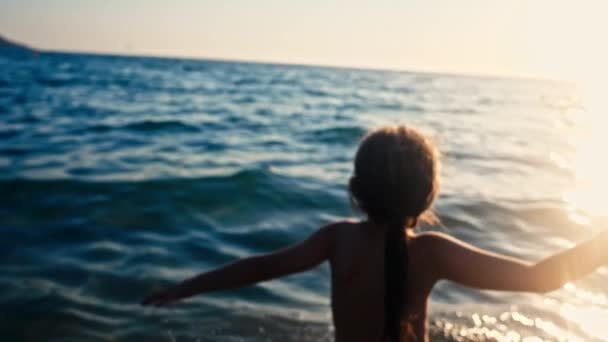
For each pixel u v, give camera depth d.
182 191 7.44
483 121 20.88
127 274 5.00
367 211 1.96
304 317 4.34
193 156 10.12
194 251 5.59
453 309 4.48
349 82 54.94
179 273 5.06
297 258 2.03
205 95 27.28
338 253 2.03
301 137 13.30
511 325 4.24
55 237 5.79
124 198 7.05
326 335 4.07
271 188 7.82
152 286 4.79
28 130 12.46
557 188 8.76
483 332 4.12
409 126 2.01
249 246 5.79
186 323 4.18
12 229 5.91
